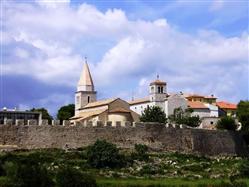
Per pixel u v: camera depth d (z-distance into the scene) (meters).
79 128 126.19
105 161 113.88
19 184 87.25
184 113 189.62
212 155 146.38
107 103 171.62
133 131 132.50
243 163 122.94
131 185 94.50
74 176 90.50
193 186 96.75
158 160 125.06
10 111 156.25
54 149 121.75
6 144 118.12
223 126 164.62
